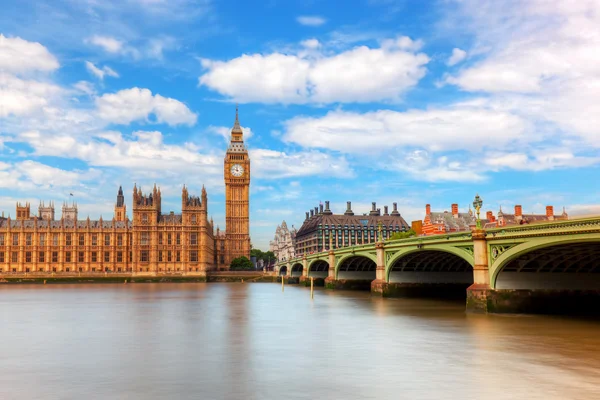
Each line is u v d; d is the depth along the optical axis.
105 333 49.28
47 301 93.06
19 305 83.44
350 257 114.62
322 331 49.91
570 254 57.06
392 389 28.00
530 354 37.47
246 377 30.88
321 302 85.75
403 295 90.69
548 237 49.78
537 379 30.09
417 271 92.06
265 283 199.50
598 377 30.56
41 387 28.89
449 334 47.06
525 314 59.16
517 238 54.22
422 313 65.06
